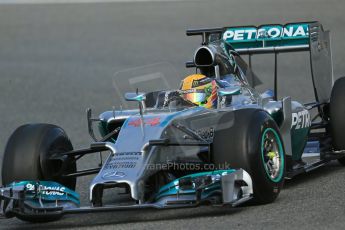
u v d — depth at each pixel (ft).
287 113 96.94
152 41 293.64
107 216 89.04
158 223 81.56
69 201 85.15
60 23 360.48
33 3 435.53
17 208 81.92
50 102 198.90
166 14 357.41
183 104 93.35
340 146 107.55
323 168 112.27
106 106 189.26
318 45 113.50
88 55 277.44
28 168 86.79
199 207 88.58
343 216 78.95
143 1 411.13
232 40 119.34
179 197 81.10
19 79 238.89
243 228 76.07
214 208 87.25
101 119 95.45
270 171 88.12
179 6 378.12
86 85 222.07
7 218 84.38
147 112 92.22
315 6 334.24
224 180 79.15
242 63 107.96
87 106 190.80
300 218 79.10
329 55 119.03
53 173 89.04
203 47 98.84
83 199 101.30
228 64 101.14
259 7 345.72
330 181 99.96
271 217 80.38
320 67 114.42
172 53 263.29
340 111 106.93
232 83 99.30
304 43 115.65
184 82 95.45
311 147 111.34
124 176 79.05
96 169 91.50
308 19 302.25
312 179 102.78
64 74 243.40
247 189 82.58
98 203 80.38
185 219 82.53
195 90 93.97
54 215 82.84
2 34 340.80
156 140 81.97
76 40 313.12
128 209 78.18
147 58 258.16
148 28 325.01
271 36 117.39
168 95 93.66
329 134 115.03
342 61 228.02
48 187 85.15
